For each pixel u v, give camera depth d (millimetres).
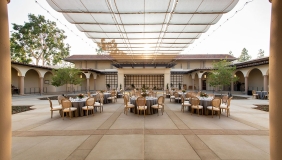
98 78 26453
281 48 1493
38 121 5848
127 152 3285
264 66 14234
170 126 5152
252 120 5984
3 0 1630
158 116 6688
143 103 6590
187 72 24453
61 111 6656
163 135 4297
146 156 3119
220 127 5051
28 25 24672
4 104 1598
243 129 4840
